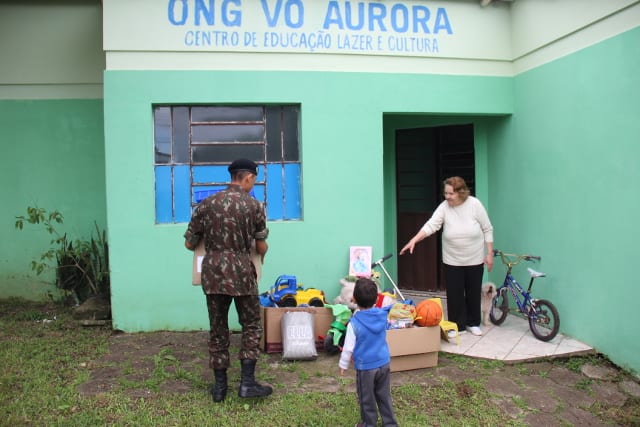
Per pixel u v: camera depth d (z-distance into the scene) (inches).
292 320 195.5
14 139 269.1
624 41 180.2
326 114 232.4
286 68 229.3
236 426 145.3
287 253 231.3
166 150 226.8
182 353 199.2
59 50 269.3
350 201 234.8
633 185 176.9
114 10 218.5
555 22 214.7
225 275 152.9
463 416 155.2
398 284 293.6
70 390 164.2
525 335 216.4
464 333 220.1
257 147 233.5
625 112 179.9
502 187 257.9
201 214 158.6
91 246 267.7
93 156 272.5
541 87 226.4
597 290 195.2
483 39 244.8
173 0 221.0
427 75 239.8
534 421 153.6
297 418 149.8
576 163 205.3
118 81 219.3
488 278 271.9
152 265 222.7
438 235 285.3
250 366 158.9
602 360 191.0
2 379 170.1
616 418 156.7
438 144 285.3
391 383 175.0
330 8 231.3
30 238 271.1
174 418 149.1
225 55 225.3
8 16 266.5
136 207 221.3
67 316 245.9
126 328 222.4
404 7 237.0
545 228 225.1
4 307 259.8
